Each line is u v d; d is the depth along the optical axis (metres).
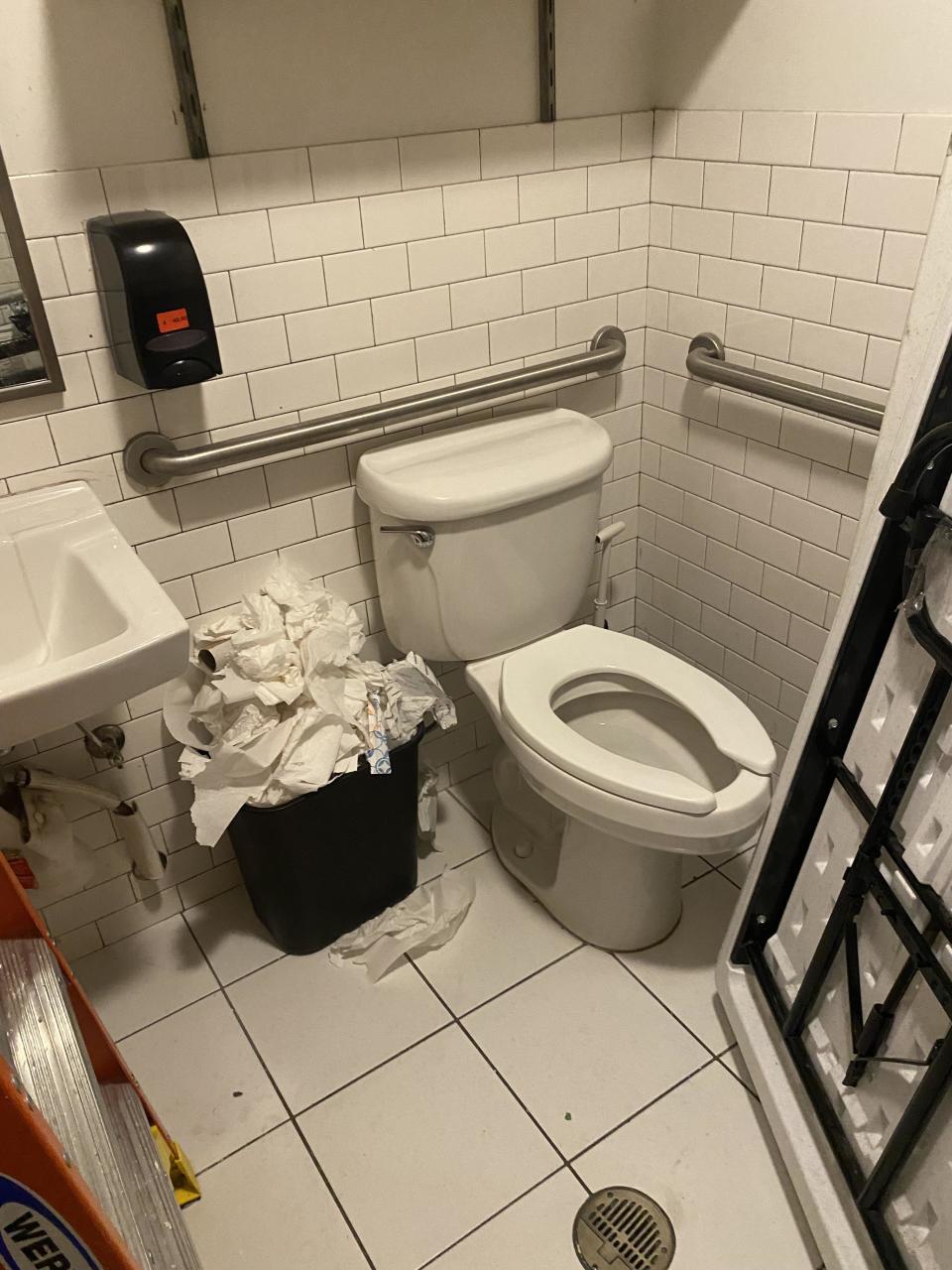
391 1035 1.54
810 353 1.54
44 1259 0.86
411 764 1.60
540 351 1.75
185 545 1.51
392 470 1.53
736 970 1.47
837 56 1.35
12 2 1.13
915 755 1.04
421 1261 1.25
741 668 1.92
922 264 1.05
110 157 1.24
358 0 1.33
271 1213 1.31
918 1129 1.00
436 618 1.59
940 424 1.00
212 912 1.78
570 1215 1.29
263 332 1.44
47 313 1.27
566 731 1.48
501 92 1.51
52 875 1.49
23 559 1.28
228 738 1.45
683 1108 1.41
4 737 1.04
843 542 1.60
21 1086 0.84
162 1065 1.51
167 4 1.20
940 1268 0.99
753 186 1.54
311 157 1.38
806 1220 1.27
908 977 1.05
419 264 1.54
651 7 1.58
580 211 1.67
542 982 1.62
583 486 1.60
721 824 1.36
